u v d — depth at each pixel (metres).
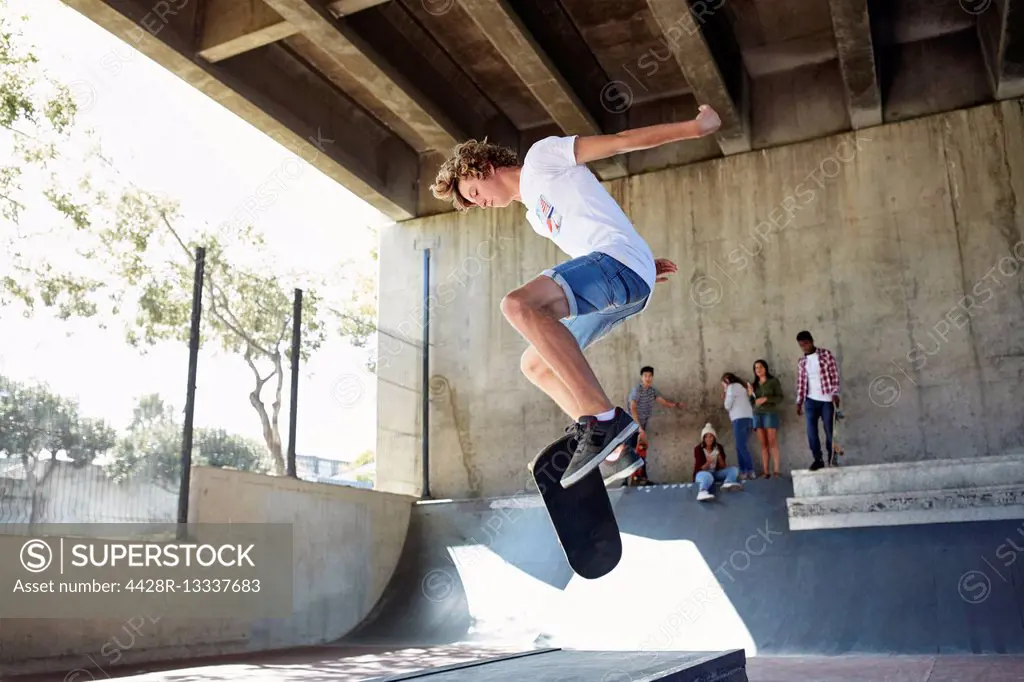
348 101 13.94
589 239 2.49
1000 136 12.02
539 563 11.28
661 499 11.20
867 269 12.34
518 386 14.20
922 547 9.24
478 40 12.65
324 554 10.98
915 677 6.35
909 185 12.36
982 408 11.36
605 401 2.32
